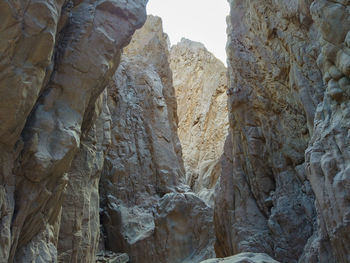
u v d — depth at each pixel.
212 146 28.30
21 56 5.90
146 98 20.19
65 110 7.36
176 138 21.89
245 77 12.66
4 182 6.27
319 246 7.18
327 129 7.27
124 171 17.75
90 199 10.46
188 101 31.25
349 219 6.35
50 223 7.83
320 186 7.05
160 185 18.30
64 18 7.30
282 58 10.96
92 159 10.20
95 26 7.84
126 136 18.72
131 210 16.91
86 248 9.62
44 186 6.93
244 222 11.81
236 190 12.61
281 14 10.55
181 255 14.72
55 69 7.41
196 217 15.38
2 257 5.95
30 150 6.55
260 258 8.23
